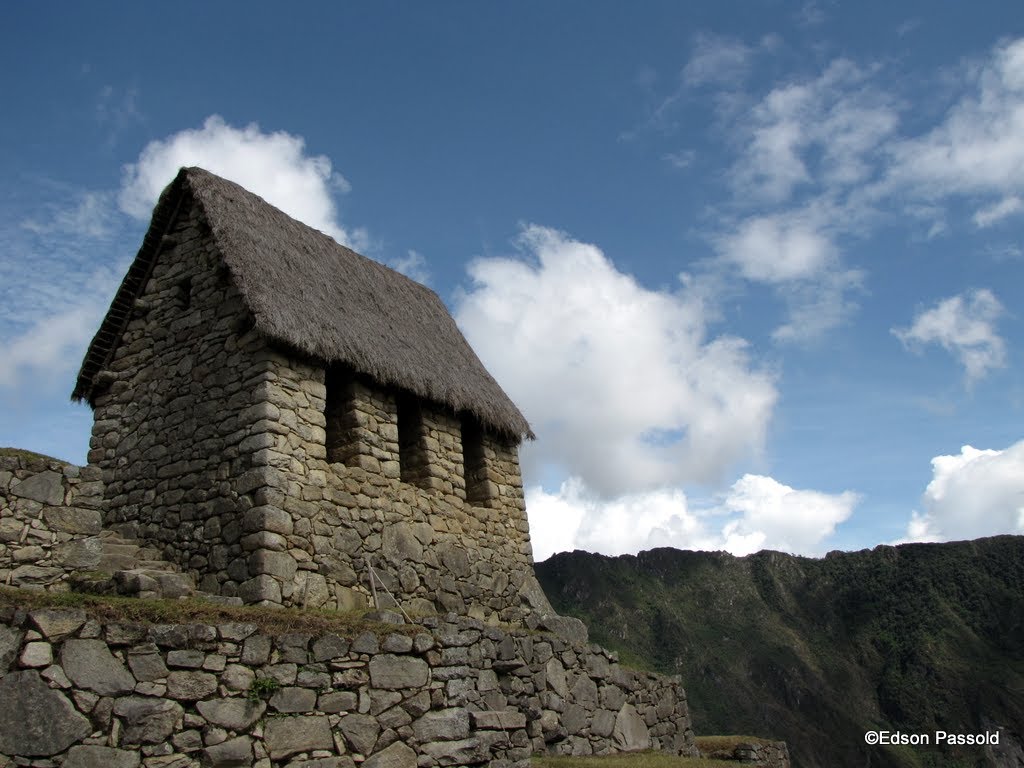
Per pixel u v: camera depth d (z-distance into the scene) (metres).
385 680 9.33
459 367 16.81
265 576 11.29
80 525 9.74
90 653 7.28
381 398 14.36
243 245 13.36
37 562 9.23
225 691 7.96
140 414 13.96
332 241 16.69
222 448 12.48
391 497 13.85
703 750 16.84
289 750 8.22
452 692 10.04
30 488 9.35
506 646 12.21
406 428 15.50
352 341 13.63
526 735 11.38
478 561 15.36
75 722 7.02
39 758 6.77
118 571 10.30
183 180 14.52
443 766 9.48
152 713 7.45
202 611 8.48
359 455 13.51
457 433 16.03
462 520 15.36
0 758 6.61
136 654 7.52
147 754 7.31
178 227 14.85
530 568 16.64
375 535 13.28
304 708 8.50
